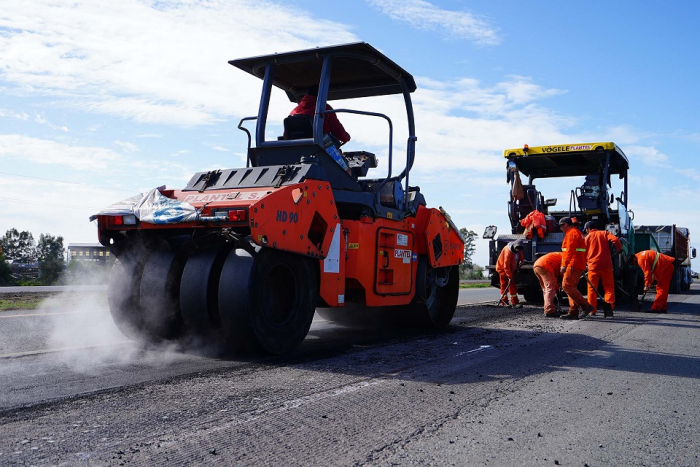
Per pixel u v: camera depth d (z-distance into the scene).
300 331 5.32
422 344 6.14
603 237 9.80
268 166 5.63
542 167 14.12
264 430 3.08
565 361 5.35
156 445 2.80
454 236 7.99
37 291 16.20
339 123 6.51
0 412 3.28
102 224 5.36
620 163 13.52
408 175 6.90
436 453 2.83
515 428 3.27
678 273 18.73
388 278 6.54
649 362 5.40
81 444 2.79
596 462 2.79
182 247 5.14
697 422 3.50
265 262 4.91
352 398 3.76
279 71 6.60
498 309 10.97
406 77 6.81
